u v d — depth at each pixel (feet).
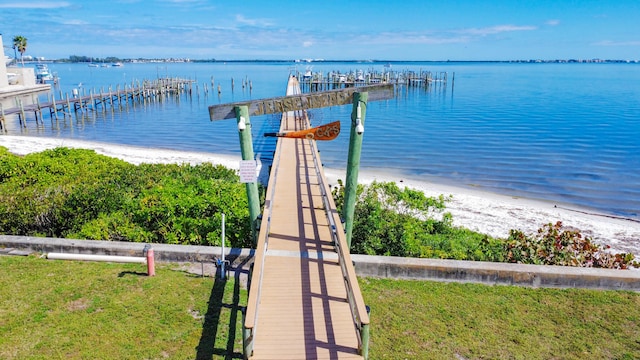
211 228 39.32
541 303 31.99
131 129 137.59
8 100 207.72
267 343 23.76
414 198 48.96
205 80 368.68
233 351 26.22
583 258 38.14
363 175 86.84
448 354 26.73
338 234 31.91
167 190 43.60
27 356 25.13
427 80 277.03
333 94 31.96
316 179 50.06
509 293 33.12
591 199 76.07
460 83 333.83
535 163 97.45
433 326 29.19
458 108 183.62
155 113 175.73
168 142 117.91
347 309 26.71
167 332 27.58
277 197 44.11
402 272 34.53
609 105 193.67
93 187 44.45
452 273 34.30
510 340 28.12
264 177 75.56
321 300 27.48
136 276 33.68
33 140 111.86
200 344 26.71
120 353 25.68
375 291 32.86
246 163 32.58
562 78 404.57
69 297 30.66
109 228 39.17
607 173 90.63
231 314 29.55
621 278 33.37
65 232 40.37
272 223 37.91
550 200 75.25
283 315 26.00
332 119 157.38
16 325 27.58
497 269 33.96
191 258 35.73
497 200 73.20
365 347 22.66
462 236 45.44
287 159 58.49
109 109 189.16
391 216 44.93
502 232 56.75
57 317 28.50
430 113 169.17
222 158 97.45
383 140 118.42
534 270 33.91
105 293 31.27
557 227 41.98
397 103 201.87
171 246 36.29
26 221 39.91
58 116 165.58
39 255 36.45
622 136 124.98
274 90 273.33
